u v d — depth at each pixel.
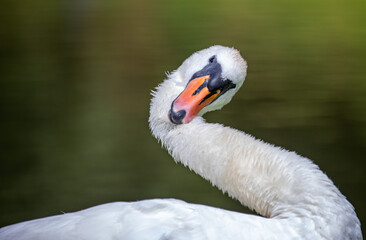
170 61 20.45
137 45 22.64
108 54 21.50
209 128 6.61
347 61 20.17
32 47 22.39
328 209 5.71
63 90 17.20
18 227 5.95
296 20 27.22
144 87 17.66
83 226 5.64
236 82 7.08
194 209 5.70
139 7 30.36
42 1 31.33
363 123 14.49
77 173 11.94
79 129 14.29
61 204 10.88
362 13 28.38
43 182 11.60
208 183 11.77
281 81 18.09
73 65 20.08
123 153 12.96
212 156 6.43
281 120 14.79
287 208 5.87
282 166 6.07
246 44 22.73
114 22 26.78
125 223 5.58
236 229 5.52
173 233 5.46
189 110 6.73
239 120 14.85
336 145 13.29
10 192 11.21
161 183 11.70
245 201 6.33
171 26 26.02
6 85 17.58
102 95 16.88
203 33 24.56
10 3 30.62
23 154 12.87
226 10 29.66
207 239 5.45
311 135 13.81
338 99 16.36
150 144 13.54
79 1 31.27
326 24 26.23
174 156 6.79
